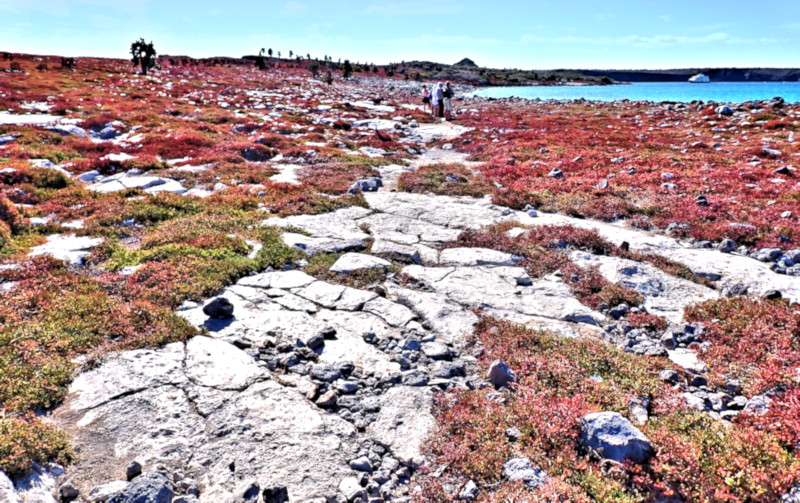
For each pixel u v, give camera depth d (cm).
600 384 360
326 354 420
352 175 1187
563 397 347
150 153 1350
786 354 403
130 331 427
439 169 1304
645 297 565
